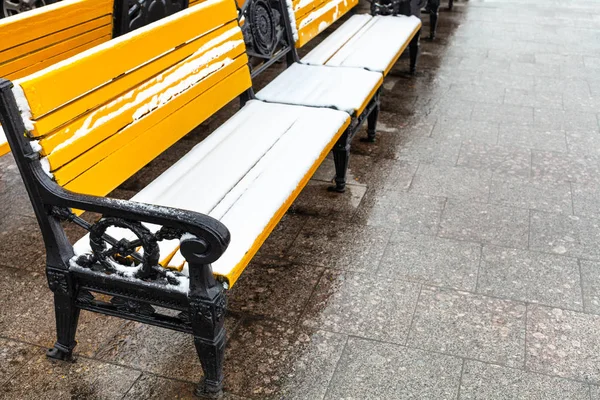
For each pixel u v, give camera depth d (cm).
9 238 360
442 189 408
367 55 477
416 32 579
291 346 277
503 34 757
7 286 320
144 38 279
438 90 582
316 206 388
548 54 682
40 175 225
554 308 300
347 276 323
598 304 302
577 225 368
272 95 398
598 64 651
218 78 348
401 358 270
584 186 412
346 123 368
